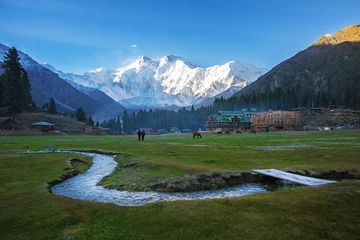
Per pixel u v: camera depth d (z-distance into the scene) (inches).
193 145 2431.1
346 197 690.8
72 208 653.3
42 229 552.4
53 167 1268.5
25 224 572.4
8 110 7126.0
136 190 949.8
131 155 1716.3
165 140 3432.6
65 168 1258.6
